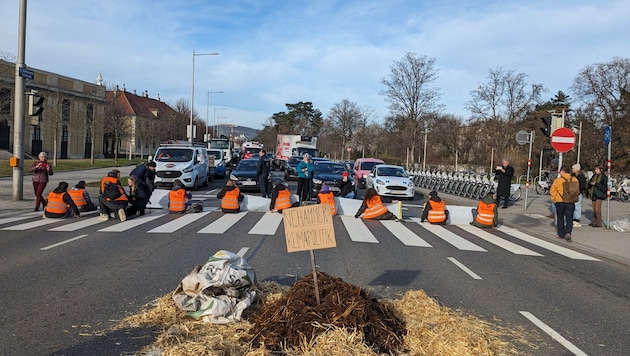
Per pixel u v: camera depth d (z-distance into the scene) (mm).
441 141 55969
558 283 7516
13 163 15664
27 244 9109
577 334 5195
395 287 6738
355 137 63688
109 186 12539
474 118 49719
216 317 4848
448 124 56250
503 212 17562
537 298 6551
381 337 4352
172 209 14203
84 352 4250
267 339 4270
